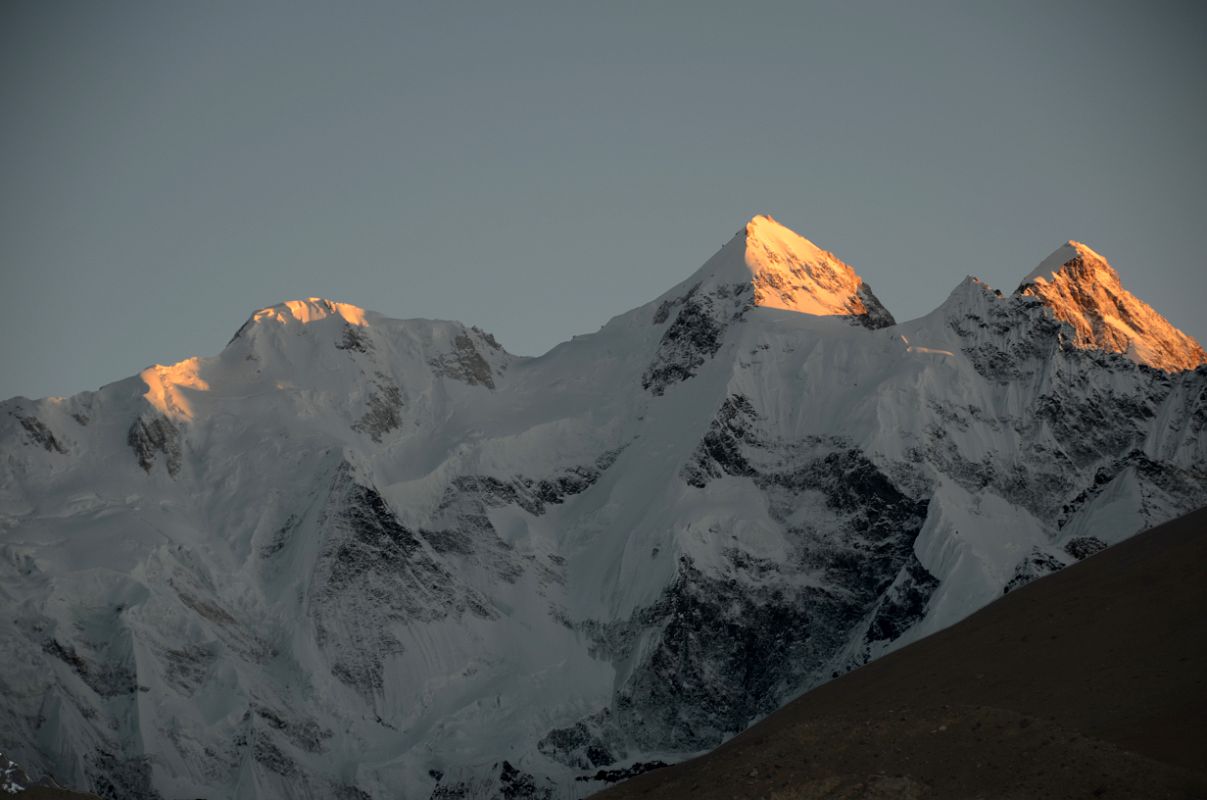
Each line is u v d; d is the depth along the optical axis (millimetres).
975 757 140875
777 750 153125
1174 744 138250
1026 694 159250
